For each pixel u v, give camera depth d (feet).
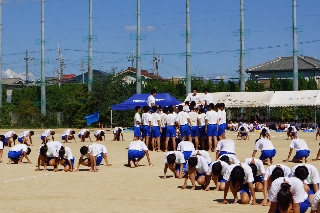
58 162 60.13
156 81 219.41
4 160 72.69
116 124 175.22
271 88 196.03
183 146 56.24
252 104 143.64
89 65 187.32
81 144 97.60
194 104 80.94
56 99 215.92
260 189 44.04
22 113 191.83
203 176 46.55
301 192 31.37
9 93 290.76
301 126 140.15
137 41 177.99
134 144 63.46
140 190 46.26
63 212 36.27
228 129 140.97
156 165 64.95
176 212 35.86
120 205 38.83
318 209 29.89
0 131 163.43
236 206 38.24
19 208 37.99
